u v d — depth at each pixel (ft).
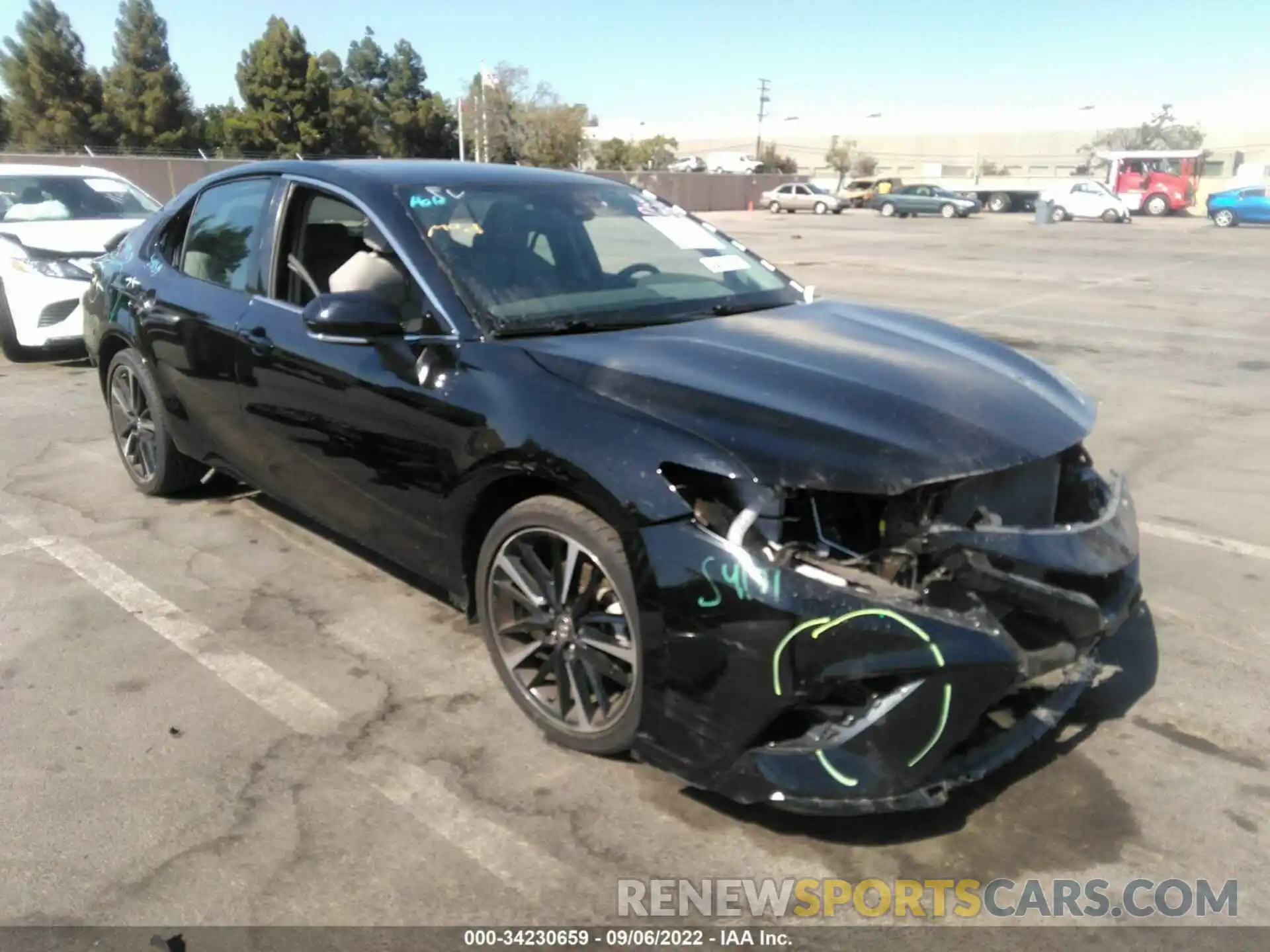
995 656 8.00
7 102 161.38
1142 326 36.50
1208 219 127.65
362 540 12.53
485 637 10.80
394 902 8.16
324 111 167.22
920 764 8.08
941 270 57.67
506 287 11.19
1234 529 16.30
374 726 10.60
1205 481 18.69
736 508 8.30
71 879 8.39
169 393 15.31
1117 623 9.38
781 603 7.94
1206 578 14.40
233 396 13.67
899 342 11.12
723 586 8.14
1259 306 42.06
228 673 11.66
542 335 10.65
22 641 12.39
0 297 27.58
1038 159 268.21
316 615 13.09
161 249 15.88
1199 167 145.79
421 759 10.03
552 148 187.32
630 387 9.34
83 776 9.74
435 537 11.09
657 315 11.51
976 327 36.17
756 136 329.52
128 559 14.76
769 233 100.27
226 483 18.01
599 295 11.66
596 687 9.59
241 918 7.98
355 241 12.22
